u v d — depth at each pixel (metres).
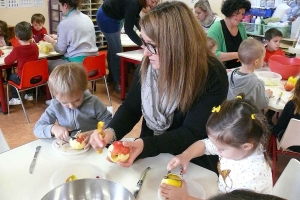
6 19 5.16
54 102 1.77
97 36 5.98
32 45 3.38
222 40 3.23
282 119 2.16
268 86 2.64
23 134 3.12
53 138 1.54
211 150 1.33
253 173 1.15
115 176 1.25
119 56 3.96
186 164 1.26
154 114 1.46
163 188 1.10
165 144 1.33
